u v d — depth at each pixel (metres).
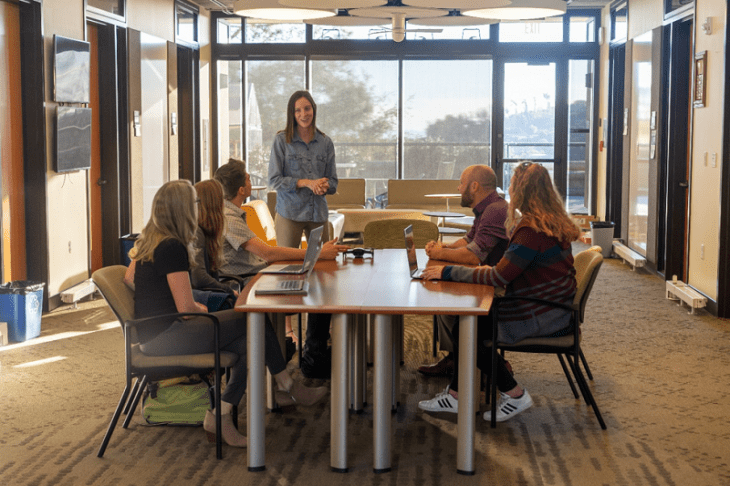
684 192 7.58
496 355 3.62
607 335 5.64
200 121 10.73
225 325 3.40
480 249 4.10
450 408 3.88
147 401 3.74
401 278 3.74
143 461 3.31
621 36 9.87
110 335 5.62
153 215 3.41
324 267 4.12
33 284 5.57
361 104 11.34
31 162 6.14
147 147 8.55
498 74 11.19
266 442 3.55
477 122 11.32
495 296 3.56
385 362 3.14
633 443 3.54
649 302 6.84
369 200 11.52
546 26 11.07
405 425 3.79
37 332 5.57
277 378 3.55
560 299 3.66
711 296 6.40
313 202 5.19
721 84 6.16
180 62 10.41
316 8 5.66
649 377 4.59
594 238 9.55
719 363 4.90
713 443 3.54
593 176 11.25
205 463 3.29
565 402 4.13
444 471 3.21
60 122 6.34
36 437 3.59
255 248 4.39
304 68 11.27
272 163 5.18
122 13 7.80
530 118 11.28
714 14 6.37
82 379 4.53
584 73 11.16
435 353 5.08
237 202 4.52
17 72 6.03
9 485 3.05
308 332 4.59
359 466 3.26
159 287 3.40
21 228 6.14
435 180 11.08
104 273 3.46
